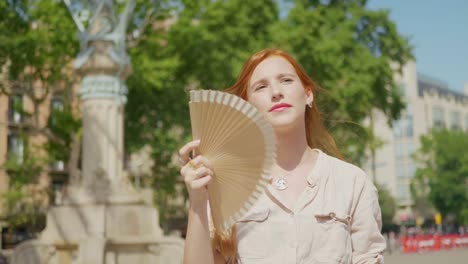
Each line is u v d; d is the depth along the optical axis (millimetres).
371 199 1935
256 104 1988
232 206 1718
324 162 1935
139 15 21031
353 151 19391
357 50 23281
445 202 64312
